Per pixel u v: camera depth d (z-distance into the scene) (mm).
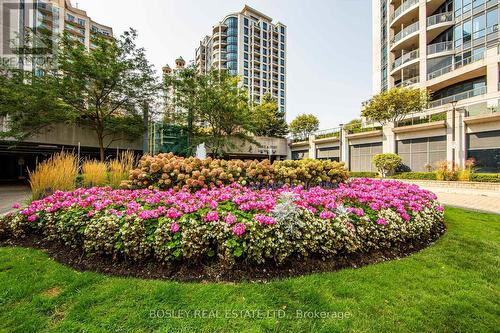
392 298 1940
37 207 3109
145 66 12055
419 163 13859
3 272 2279
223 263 2307
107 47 10805
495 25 14672
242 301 1867
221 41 47500
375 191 4070
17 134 10156
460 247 3123
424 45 18188
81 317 1673
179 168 4066
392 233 2840
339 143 19062
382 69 24375
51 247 2852
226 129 15773
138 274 2268
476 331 1598
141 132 13141
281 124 28109
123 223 2457
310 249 2498
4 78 9742
